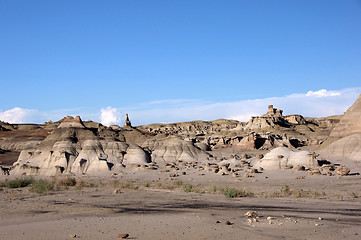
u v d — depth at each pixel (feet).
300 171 202.49
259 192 123.44
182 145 347.56
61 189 131.34
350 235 45.27
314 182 160.56
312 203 86.48
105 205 81.30
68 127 359.46
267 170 218.59
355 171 200.85
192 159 324.19
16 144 542.16
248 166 244.22
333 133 334.44
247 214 61.16
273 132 620.49
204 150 391.24
